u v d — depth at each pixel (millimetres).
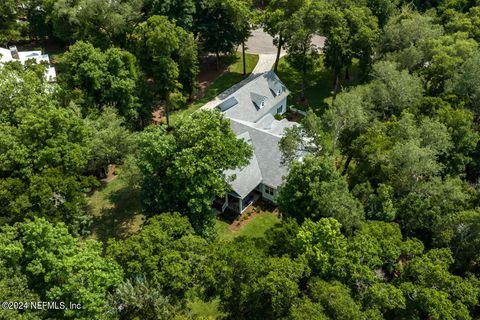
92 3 60875
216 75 74750
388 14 71250
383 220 35469
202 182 36688
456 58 52719
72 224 38031
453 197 36062
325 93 70750
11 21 75438
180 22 66812
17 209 33625
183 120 39469
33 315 26984
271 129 56531
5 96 41812
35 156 37594
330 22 62062
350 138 47062
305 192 35656
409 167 37188
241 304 29984
